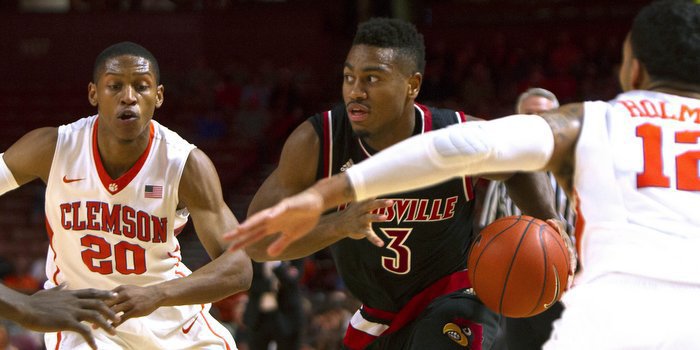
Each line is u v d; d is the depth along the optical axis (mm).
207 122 22188
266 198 4805
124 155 4910
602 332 3080
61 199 4977
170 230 5031
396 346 5320
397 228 4926
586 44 24328
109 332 4266
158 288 4469
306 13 24688
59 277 5098
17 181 5027
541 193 5008
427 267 5102
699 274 3057
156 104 5043
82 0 26219
